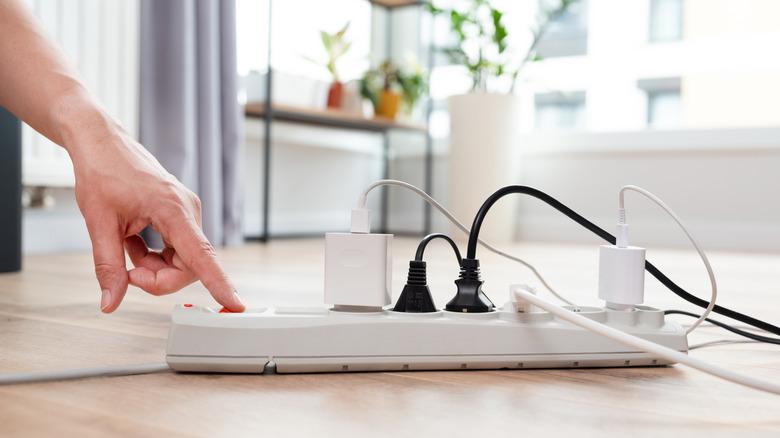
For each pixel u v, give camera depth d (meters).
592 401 0.49
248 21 2.77
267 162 2.50
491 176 2.93
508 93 2.92
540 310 0.59
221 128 2.32
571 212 0.61
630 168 2.91
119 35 2.06
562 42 3.21
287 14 2.96
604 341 0.58
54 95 0.62
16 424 0.42
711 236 2.74
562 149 3.04
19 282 1.25
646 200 2.88
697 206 2.78
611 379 0.55
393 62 3.40
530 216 3.12
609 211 2.96
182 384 0.51
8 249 1.41
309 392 0.50
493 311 0.59
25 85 0.63
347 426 0.43
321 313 0.56
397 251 2.24
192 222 0.57
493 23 2.92
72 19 1.94
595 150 2.97
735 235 2.70
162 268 0.59
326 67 2.93
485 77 3.07
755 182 2.67
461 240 2.96
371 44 3.48
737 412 0.47
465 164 2.95
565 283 1.42
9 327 0.77
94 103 0.62
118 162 0.57
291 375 0.54
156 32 2.10
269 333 0.54
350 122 2.97
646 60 3.04
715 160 2.74
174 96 2.10
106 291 0.57
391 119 3.04
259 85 2.81
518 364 0.57
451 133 3.00
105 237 0.57
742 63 2.84
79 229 2.15
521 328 0.57
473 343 0.56
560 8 2.94
